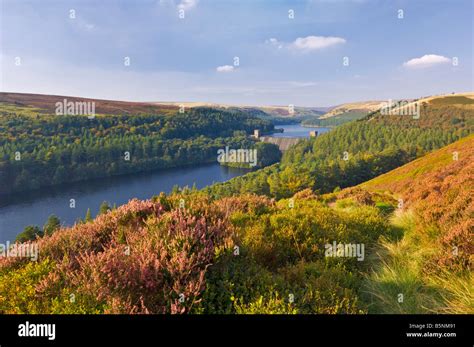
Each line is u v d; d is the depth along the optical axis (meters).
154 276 4.03
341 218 8.95
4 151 179.62
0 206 132.25
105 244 5.76
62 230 6.07
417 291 5.40
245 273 4.58
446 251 6.07
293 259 6.04
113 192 160.88
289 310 3.78
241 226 7.45
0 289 4.29
